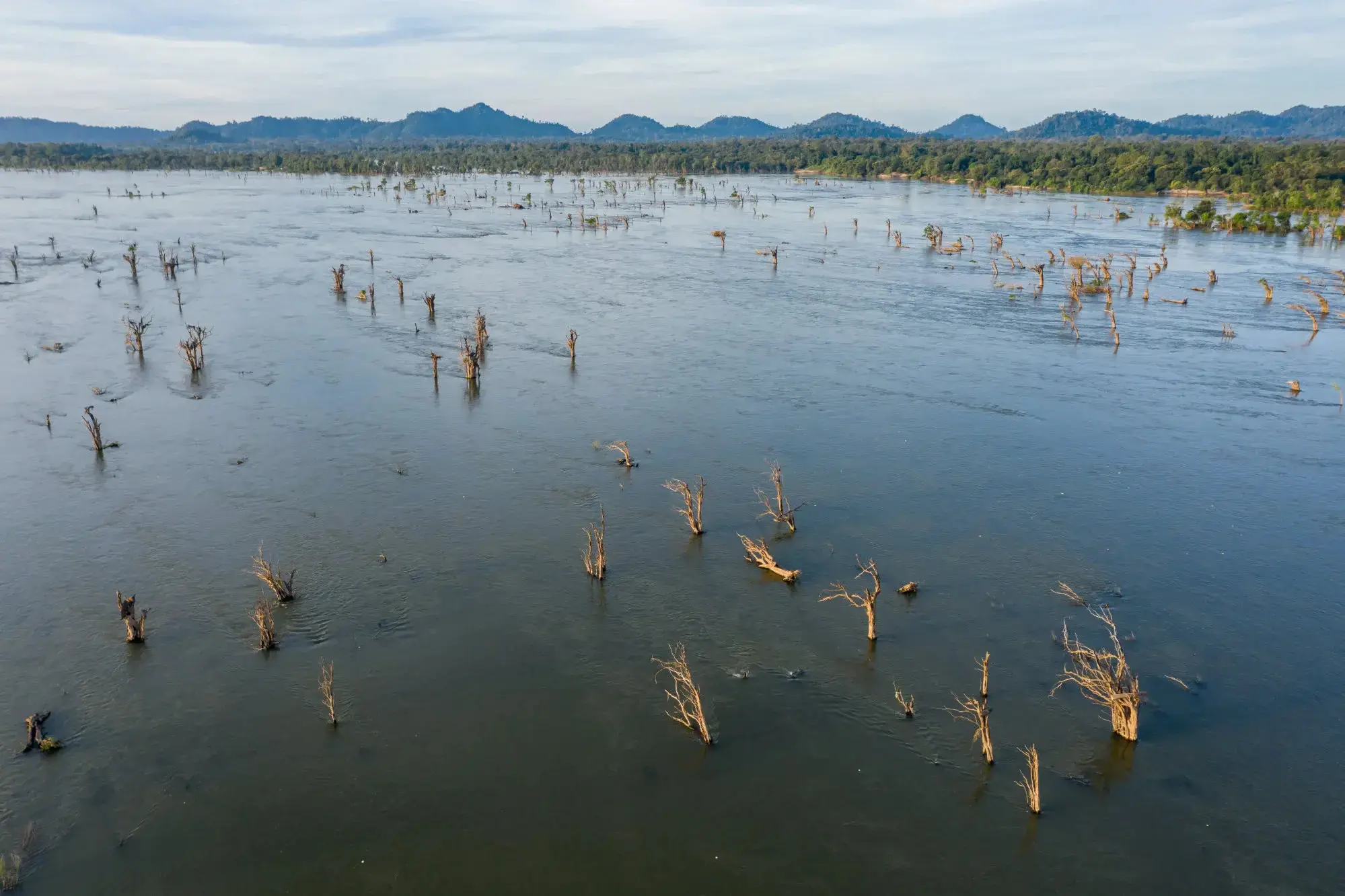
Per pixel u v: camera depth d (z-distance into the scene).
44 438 61.25
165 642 39.72
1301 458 60.72
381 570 45.56
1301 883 28.83
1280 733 35.19
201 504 52.19
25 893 27.92
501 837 30.27
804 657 39.72
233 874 28.80
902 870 29.20
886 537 49.72
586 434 64.12
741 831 30.64
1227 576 45.97
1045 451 61.62
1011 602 43.66
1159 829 30.83
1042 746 34.56
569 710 36.19
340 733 34.72
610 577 45.50
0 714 35.22
